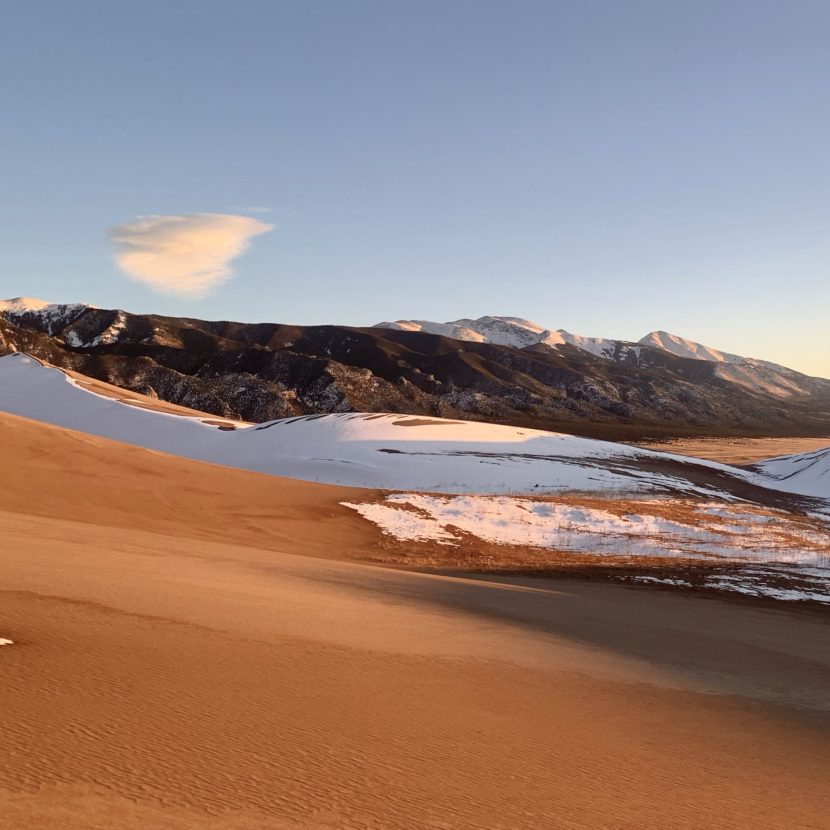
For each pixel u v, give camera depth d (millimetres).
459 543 30344
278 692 6641
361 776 4918
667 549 32531
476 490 53375
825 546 36281
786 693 10117
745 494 61438
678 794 5539
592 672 9773
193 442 73750
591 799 5152
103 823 3574
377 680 7660
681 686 9688
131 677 6395
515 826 4457
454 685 7961
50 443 35656
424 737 6012
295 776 4727
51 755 4398
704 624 17016
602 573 27062
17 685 5691
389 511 34000
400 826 4199
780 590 25453
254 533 27562
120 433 79312
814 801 5836
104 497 28844
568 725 7066
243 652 7957
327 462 61312
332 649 8766
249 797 4270
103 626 8227
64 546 15250
